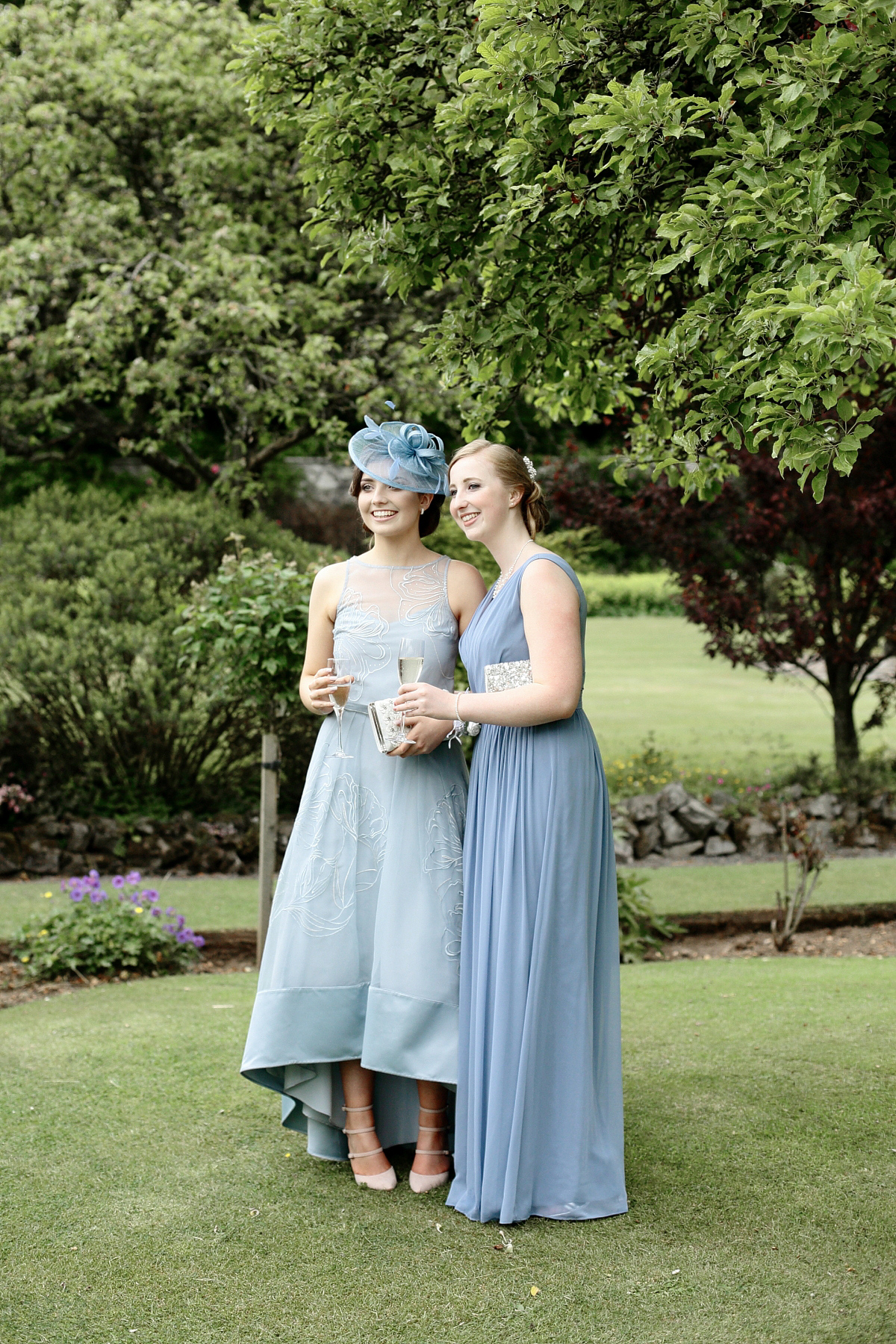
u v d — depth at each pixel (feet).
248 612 15.76
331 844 9.30
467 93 10.44
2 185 31.24
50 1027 13.74
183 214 33.30
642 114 8.39
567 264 10.65
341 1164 9.78
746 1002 14.66
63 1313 7.34
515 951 8.57
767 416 7.52
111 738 26.43
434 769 9.39
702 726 45.39
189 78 30.83
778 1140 10.00
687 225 8.19
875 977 16.05
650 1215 8.64
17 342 29.89
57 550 27.43
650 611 98.07
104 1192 9.16
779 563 30.60
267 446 33.99
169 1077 11.87
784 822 19.60
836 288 7.27
